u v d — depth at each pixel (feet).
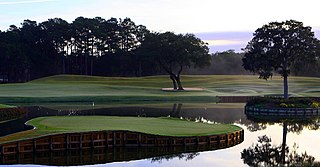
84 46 532.73
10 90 306.96
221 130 121.29
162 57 345.10
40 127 117.29
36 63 497.46
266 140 120.98
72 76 421.18
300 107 208.54
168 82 409.69
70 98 265.13
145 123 132.98
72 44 533.55
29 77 502.38
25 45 486.79
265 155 98.78
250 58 240.53
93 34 519.19
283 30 232.12
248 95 307.58
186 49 341.21
